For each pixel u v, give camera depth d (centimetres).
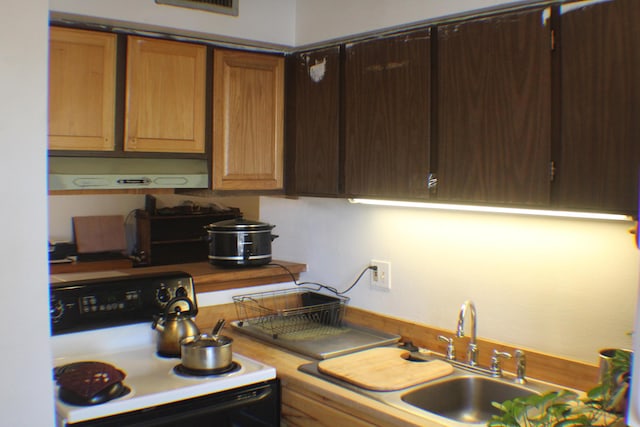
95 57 233
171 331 239
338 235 287
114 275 267
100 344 244
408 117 219
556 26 177
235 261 287
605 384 159
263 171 273
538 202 183
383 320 265
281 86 277
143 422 194
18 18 160
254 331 267
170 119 249
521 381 206
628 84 162
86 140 232
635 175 161
